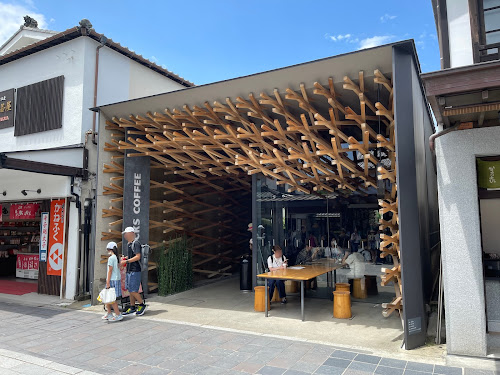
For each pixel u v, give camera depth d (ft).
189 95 21.66
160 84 36.32
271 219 27.78
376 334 17.08
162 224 29.99
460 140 14.51
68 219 26.84
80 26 28.12
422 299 15.64
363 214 24.94
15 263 38.81
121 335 17.60
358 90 17.52
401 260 15.20
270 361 13.89
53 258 27.91
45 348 15.81
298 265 25.91
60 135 29.19
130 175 26.50
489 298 15.12
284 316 20.70
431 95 11.48
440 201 14.71
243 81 19.61
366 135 17.71
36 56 31.53
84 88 28.43
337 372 12.72
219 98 21.22
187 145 25.16
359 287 24.56
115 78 31.17
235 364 13.67
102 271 25.86
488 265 16.34
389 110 18.69
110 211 26.55
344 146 23.25
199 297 26.68
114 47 30.66
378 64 16.88
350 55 16.72
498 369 12.71
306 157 20.40
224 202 37.78
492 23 14.39
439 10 15.06
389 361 13.64
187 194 33.19
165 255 28.60
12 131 32.32
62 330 18.57
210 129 22.59
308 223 26.61
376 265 24.32
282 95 19.70
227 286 31.27
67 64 29.53
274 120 20.44
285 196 27.40
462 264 14.14
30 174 28.17
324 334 17.24
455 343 14.02
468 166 14.32
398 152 15.52
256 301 22.22
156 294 27.76
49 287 28.07
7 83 33.27
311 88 18.89
